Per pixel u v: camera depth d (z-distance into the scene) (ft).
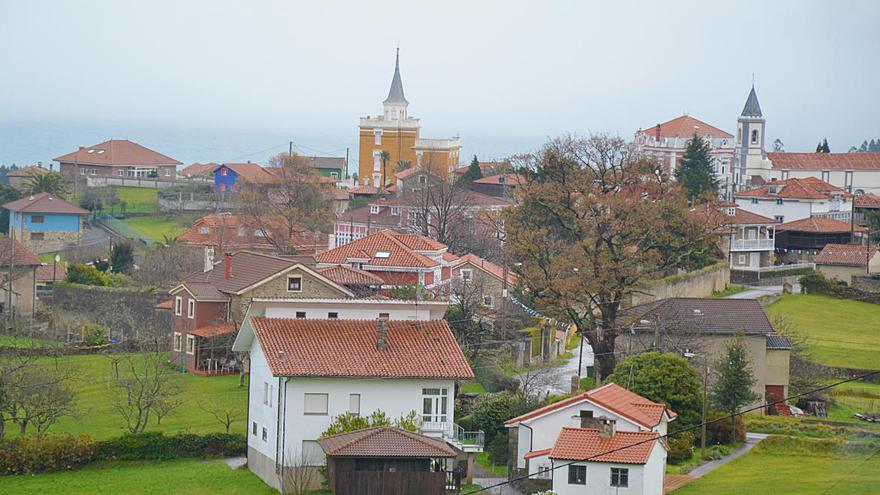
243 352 310.45
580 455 216.33
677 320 320.29
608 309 328.90
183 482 237.25
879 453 252.01
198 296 331.77
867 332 411.75
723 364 282.56
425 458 219.82
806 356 341.00
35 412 262.47
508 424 236.02
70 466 247.91
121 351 354.74
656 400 268.82
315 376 231.91
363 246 392.88
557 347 369.50
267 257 342.44
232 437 259.60
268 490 231.71
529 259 347.36
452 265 398.42
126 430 270.67
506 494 222.89
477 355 325.42
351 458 217.97
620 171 368.48
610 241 342.23
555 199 354.33
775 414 308.40
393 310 273.13
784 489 224.12
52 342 368.68
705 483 231.71
